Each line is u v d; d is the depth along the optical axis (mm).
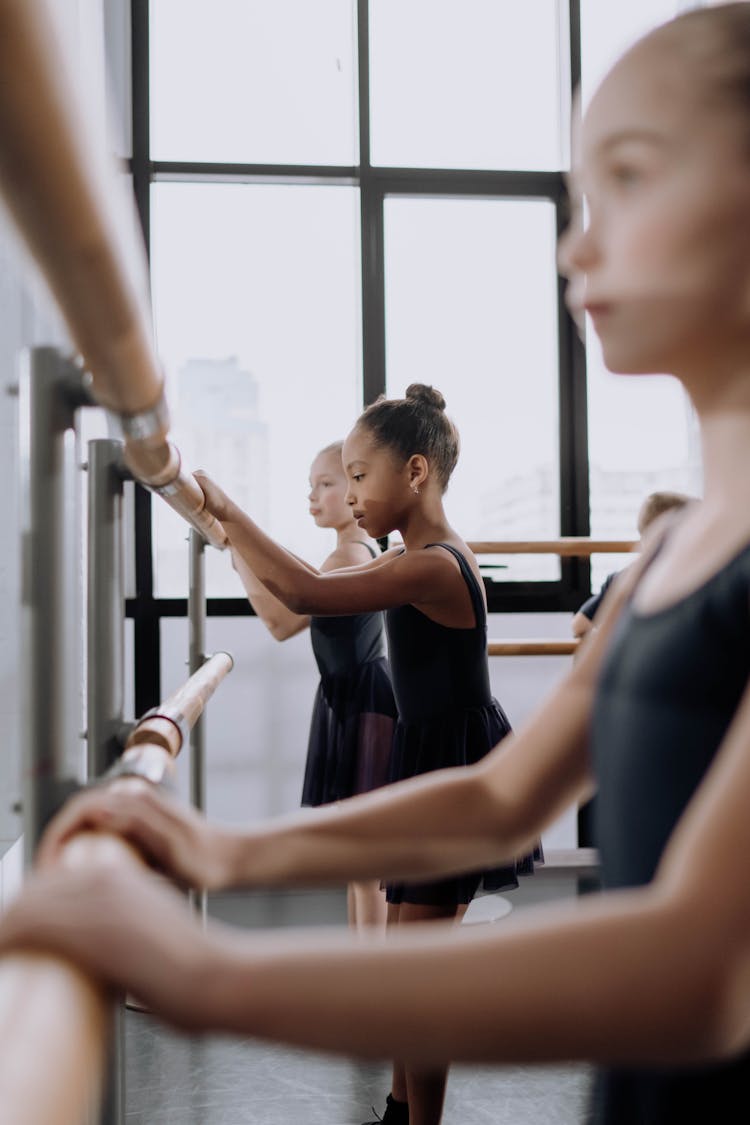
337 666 2176
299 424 3453
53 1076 191
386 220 3482
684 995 266
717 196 354
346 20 3480
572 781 528
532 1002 262
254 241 3441
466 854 518
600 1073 473
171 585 3326
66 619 526
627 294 367
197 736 1856
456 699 1561
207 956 260
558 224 3543
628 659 442
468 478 3510
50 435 519
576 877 3096
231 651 3324
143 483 792
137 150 3344
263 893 3057
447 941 272
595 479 3539
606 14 3557
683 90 356
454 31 3520
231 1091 1807
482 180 3494
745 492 405
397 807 514
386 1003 260
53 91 184
